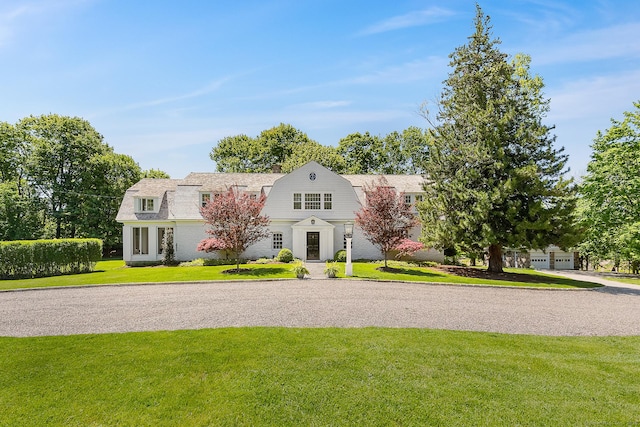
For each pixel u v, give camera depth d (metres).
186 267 22.23
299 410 4.74
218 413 4.66
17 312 10.30
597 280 20.30
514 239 17.81
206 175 29.92
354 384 5.43
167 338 7.52
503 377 5.76
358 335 7.76
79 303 11.54
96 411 4.71
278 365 6.08
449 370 5.98
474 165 19.81
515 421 4.54
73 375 5.71
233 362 6.21
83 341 7.34
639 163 23.41
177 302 11.59
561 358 6.64
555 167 18.78
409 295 13.05
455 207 19.88
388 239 19.53
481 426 4.43
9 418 4.53
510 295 13.77
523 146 19.02
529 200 18.56
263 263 23.73
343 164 47.84
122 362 6.22
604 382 5.64
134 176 44.66
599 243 27.08
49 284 15.49
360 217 20.52
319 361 6.25
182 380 5.55
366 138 52.12
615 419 4.61
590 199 26.02
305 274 17.61
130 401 4.94
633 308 11.60
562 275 22.44
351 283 15.85
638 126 24.23
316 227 26.08
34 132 38.44
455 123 22.30
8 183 35.34
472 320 9.51
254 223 19.41
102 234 39.50
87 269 20.86
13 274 18.03
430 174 21.83
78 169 39.50
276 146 52.50
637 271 27.70
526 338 7.85
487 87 21.25
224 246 19.67
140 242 26.64
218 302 11.55
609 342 7.69
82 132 40.09
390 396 5.09
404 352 6.74
